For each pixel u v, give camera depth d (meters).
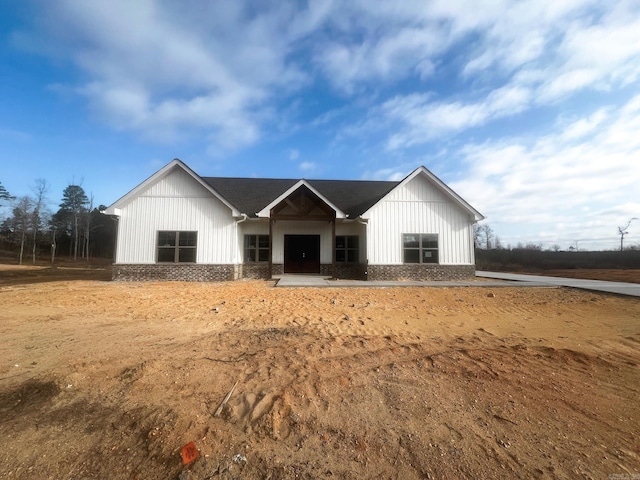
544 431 2.86
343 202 18.50
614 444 2.68
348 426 2.90
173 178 15.37
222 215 15.41
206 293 10.79
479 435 2.79
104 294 10.13
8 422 2.93
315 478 2.30
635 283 13.84
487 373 4.06
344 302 9.25
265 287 12.59
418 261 15.55
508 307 8.70
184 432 2.78
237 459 2.48
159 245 15.12
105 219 46.22
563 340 5.55
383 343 5.23
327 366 4.20
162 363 4.18
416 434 2.80
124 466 2.42
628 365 4.37
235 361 4.30
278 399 3.28
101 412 3.10
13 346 4.81
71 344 4.93
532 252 34.28
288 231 17.06
